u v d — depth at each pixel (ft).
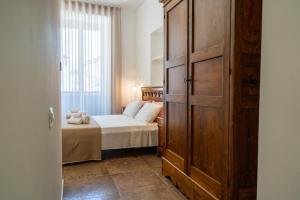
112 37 18.90
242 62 5.46
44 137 3.19
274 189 4.25
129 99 19.89
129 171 10.18
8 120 1.64
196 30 7.04
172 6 8.54
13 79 1.75
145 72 17.74
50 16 4.05
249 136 5.62
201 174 6.86
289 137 4.16
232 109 5.49
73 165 10.83
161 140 11.85
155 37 16.71
